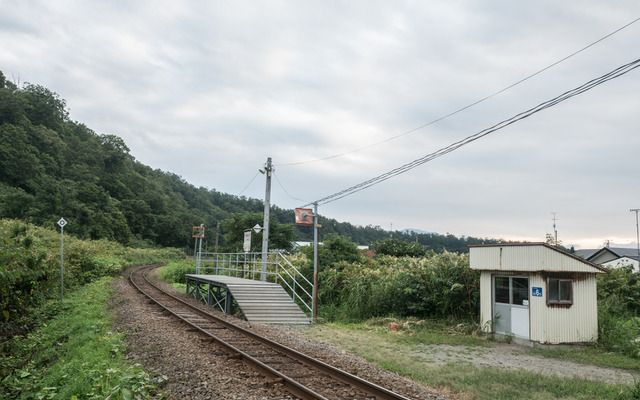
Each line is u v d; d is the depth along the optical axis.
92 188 80.69
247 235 21.44
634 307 16.75
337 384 6.86
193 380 6.70
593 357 10.60
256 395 6.12
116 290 20.91
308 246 26.83
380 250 34.72
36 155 82.94
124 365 7.41
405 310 15.78
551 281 11.99
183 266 37.16
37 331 12.85
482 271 13.73
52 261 19.20
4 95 88.56
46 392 6.23
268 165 21.53
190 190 152.12
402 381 7.38
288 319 14.16
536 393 7.22
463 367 8.97
